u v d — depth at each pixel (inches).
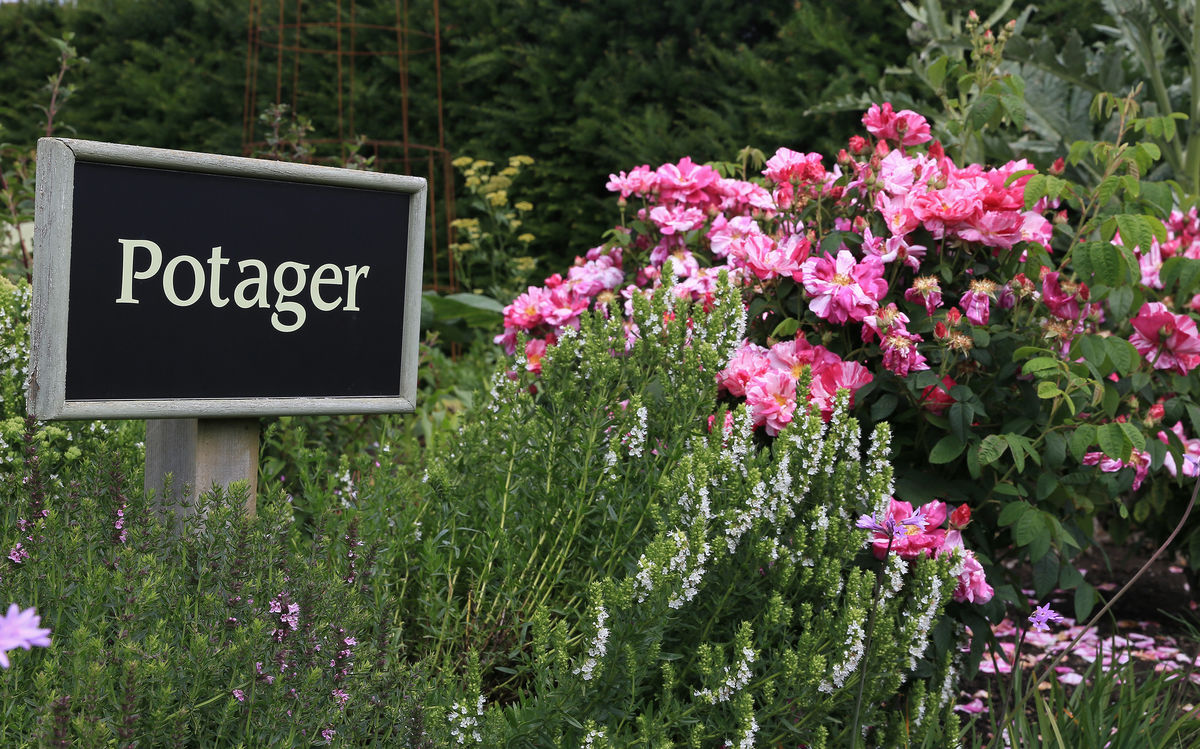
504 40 308.0
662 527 67.9
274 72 341.4
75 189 65.3
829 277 89.7
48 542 58.1
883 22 252.7
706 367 81.7
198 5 361.4
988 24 113.2
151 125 356.5
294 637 55.4
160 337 69.4
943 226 91.0
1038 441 88.0
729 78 276.5
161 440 75.8
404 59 311.0
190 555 62.6
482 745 61.4
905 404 94.7
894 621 77.2
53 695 46.6
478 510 84.6
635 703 68.9
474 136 315.3
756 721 68.0
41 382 64.6
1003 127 154.6
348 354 78.0
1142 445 82.5
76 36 382.9
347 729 56.0
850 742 75.1
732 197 118.8
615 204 266.2
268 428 101.1
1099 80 155.3
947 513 88.4
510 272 243.8
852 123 244.4
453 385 176.4
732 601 73.0
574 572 78.6
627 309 101.9
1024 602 98.2
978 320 90.0
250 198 72.3
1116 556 152.4
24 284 104.3
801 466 76.8
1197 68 147.7
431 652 76.7
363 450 103.7
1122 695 87.5
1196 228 134.4
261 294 73.4
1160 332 98.7
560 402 82.0
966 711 101.7
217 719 52.2
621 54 294.2
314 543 68.7
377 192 78.1
